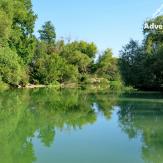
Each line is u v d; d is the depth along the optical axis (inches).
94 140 849.5
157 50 2443.4
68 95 2129.7
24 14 2893.7
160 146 787.4
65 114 1264.8
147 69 2472.9
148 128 991.0
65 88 3132.4
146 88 2610.7
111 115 1238.3
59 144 810.2
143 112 1304.1
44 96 2020.2
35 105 1525.6
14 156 715.4
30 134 917.8
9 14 2539.4
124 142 828.0
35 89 2802.7
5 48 2669.8
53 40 5152.6
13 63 2664.9
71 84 4092.0
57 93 2315.5
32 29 3075.8
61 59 4052.7
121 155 719.7
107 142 828.0
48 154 729.6
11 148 775.7
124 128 994.7
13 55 2694.4
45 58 3725.4
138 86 2662.4
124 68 2613.2
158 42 2527.1
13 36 2827.3
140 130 962.7
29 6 3075.8
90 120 1132.5
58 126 1028.5
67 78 4084.6
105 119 1151.6
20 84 3073.3
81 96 2053.4
